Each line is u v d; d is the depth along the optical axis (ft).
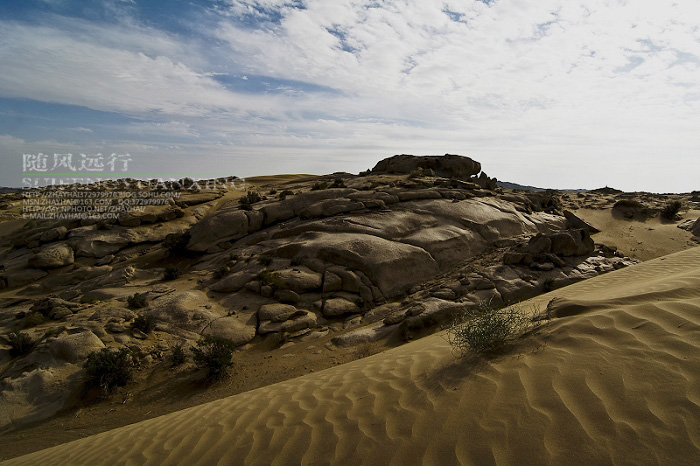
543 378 13.48
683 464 9.09
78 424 33.78
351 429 13.96
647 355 13.02
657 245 83.92
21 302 64.34
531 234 80.28
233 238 83.71
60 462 19.19
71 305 54.44
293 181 153.48
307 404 17.31
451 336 24.34
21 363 40.06
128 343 43.68
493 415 12.43
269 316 51.03
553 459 10.22
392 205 82.28
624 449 9.89
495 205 86.28
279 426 15.65
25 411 35.17
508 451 10.89
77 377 38.42
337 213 80.18
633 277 42.91
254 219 85.71
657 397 11.12
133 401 36.99
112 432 22.43
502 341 17.34
